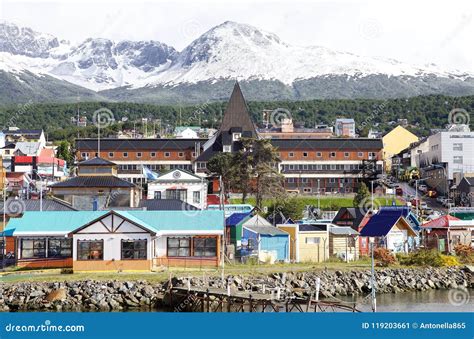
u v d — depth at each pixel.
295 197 144.00
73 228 74.94
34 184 140.12
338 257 86.81
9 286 63.56
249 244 82.62
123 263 70.19
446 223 101.12
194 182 114.56
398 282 76.25
